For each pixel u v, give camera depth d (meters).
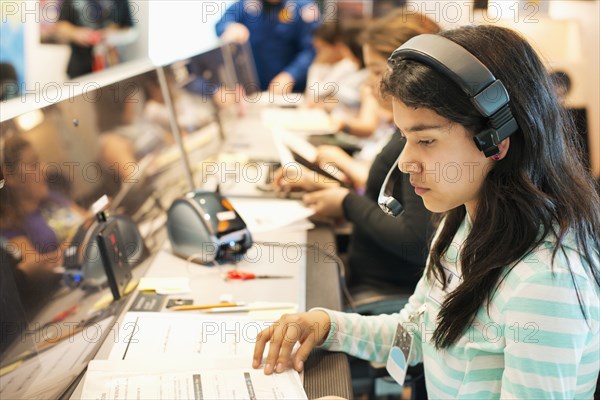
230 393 0.92
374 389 1.88
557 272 0.84
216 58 2.82
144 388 0.92
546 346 0.83
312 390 0.97
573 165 0.93
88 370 0.97
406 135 0.90
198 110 2.31
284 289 1.33
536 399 0.84
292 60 4.36
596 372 0.90
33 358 0.94
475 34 0.89
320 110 3.38
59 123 1.19
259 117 3.25
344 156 2.30
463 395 0.96
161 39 3.56
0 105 1.10
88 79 1.52
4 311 0.88
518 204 0.87
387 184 1.12
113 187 1.40
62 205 1.14
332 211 1.77
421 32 1.66
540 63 0.90
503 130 0.86
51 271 1.06
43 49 2.86
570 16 3.48
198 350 1.06
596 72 3.35
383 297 1.71
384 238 1.64
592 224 0.91
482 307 0.93
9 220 0.95
